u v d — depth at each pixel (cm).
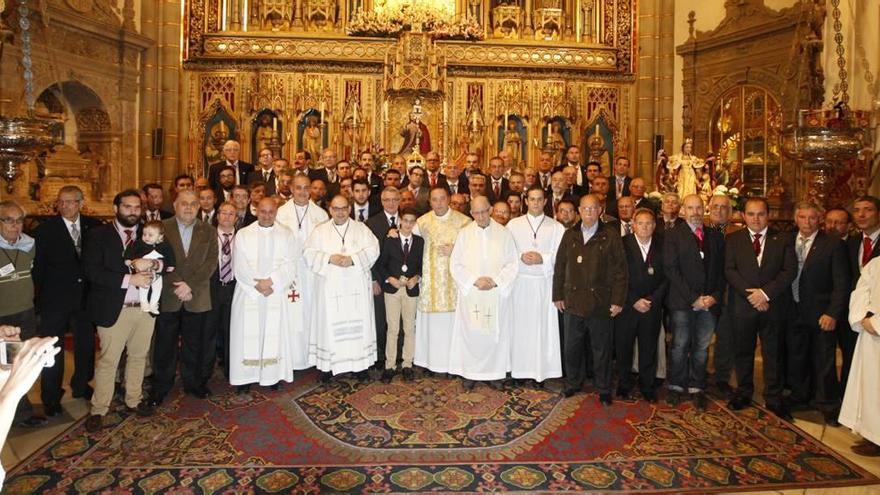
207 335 618
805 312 570
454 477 446
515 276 638
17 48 846
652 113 1204
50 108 1012
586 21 1238
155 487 427
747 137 1046
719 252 602
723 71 1094
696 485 438
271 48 1181
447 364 670
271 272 626
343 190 796
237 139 1167
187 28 1166
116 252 528
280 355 631
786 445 507
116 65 1054
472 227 650
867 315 488
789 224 944
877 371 479
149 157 1117
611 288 591
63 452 482
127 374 557
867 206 548
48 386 550
